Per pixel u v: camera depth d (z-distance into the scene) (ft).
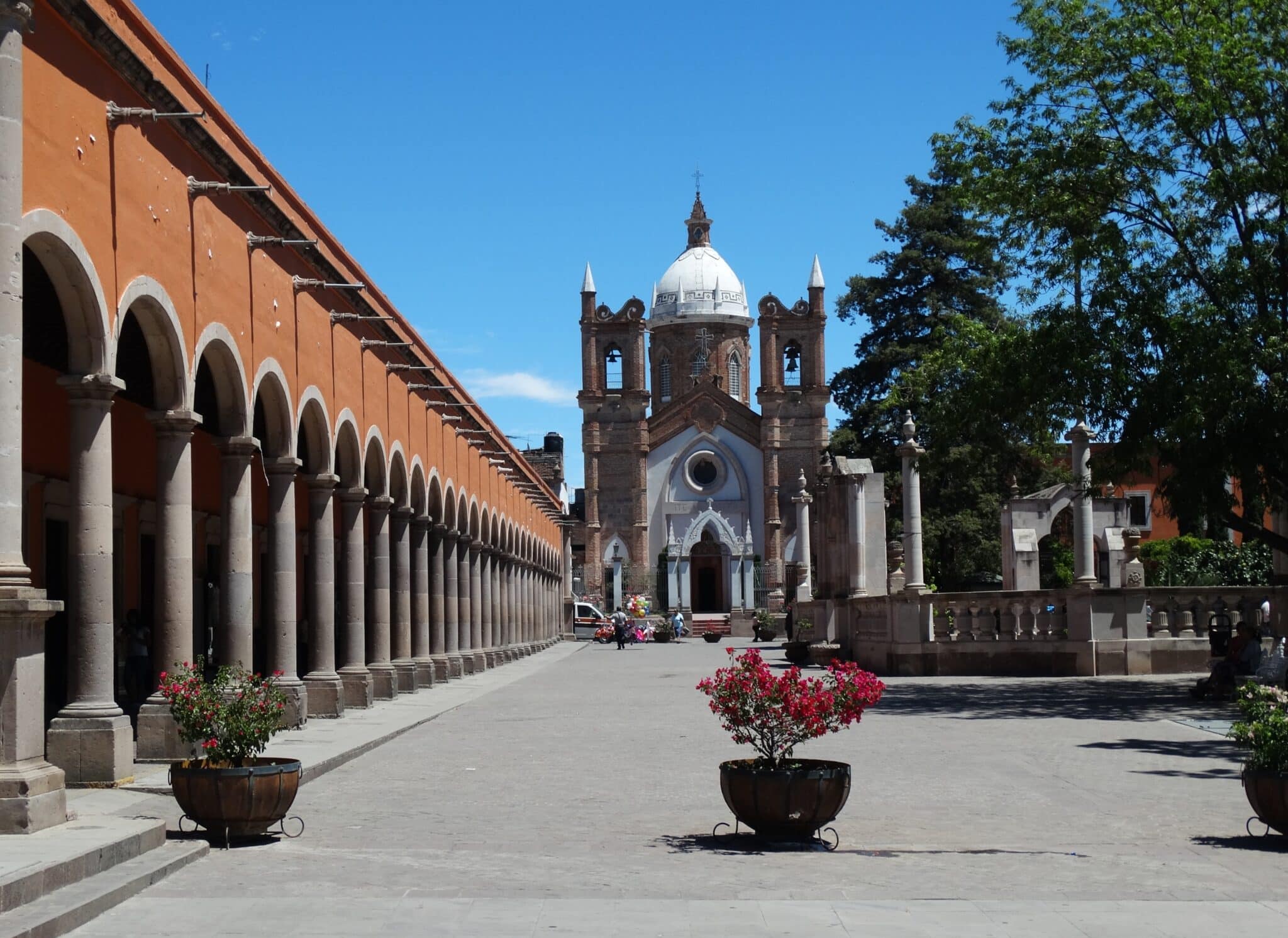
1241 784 46.42
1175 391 74.90
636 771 51.62
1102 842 36.17
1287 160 74.33
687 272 356.38
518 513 184.14
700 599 313.94
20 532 36.45
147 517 85.51
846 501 123.85
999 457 184.85
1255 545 152.46
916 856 33.88
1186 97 76.84
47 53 42.50
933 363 92.48
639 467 311.06
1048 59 82.58
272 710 37.35
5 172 36.58
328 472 77.66
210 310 57.82
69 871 28.58
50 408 71.36
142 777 47.39
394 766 54.65
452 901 28.04
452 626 124.77
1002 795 44.39
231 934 25.21
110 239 47.14
